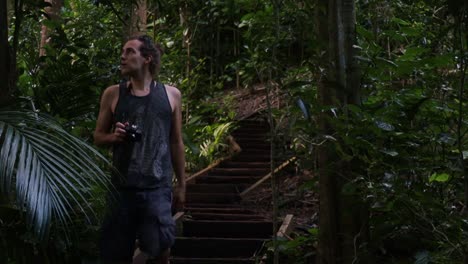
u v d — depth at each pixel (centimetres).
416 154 320
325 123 337
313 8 387
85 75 371
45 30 668
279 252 397
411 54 353
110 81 474
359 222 336
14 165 240
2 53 296
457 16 251
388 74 368
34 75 456
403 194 301
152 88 299
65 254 289
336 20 343
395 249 359
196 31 1092
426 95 343
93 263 295
